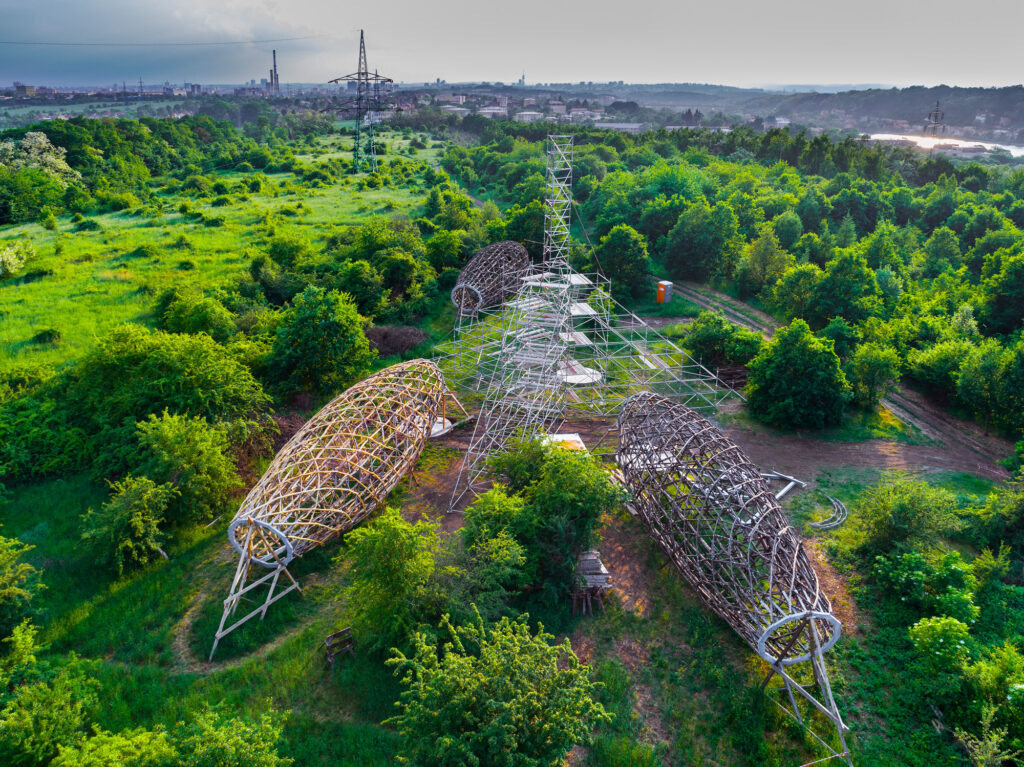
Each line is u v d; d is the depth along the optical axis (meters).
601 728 24.17
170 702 24.64
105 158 155.75
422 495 37.97
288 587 30.44
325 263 71.69
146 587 30.59
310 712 24.56
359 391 37.22
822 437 45.53
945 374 51.16
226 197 117.88
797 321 46.56
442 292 71.38
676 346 56.94
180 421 35.78
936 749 23.20
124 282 71.31
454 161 167.62
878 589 30.72
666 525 30.80
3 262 71.94
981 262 84.25
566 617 29.14
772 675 25.69
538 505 30.02
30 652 24.05
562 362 49.62
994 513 33.69
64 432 40.09
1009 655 24.53
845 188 111.44
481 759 18.19
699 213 79.50
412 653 25.73
